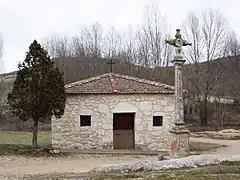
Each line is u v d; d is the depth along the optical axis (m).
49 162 15.58
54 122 19.83
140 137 19.89
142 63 43.88
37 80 17.81
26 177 11.34
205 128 39.41
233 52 47.81
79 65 45.31
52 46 46.75
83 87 20.23
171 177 9.38
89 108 19.95
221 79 45.38
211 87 43.97
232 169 10.45
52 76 18.06
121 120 20.34
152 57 43.78
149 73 43.41
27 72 17.91
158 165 11.74
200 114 43.50
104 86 20.38
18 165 14.69
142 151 18.97
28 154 17.16
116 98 20.00
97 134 19.89
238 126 40.66
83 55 45.69
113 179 9.60
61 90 18.34
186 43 15.95
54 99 17.98
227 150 20.55
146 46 43.97
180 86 15.53
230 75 47.66
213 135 31.39
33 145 18.50
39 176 11.38
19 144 19.91
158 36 43.78
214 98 45.53
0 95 38.84
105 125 19.94
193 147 21.88
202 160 12.18
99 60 45.25
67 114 19.89
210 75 43.78
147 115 19.97
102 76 21.56
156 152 18.67
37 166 14.52
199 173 9.97
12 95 18.06
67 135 19.80
